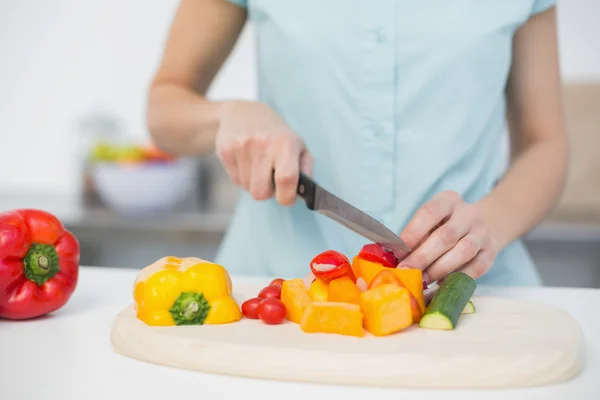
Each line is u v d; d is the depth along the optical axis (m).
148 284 0.91
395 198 1.33
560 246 2.29
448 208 1.05
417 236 1.03
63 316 1.05
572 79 2.81
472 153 1.33
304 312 0.89
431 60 1.27
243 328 0.89
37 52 3.29
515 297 1.21
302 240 1.36
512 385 0.78
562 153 1.30
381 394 0.76
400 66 1.28
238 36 1.45
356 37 1.28
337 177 1.34
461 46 1.27
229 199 2.94
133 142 3.26
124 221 2.53
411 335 0.87
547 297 1.21
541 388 0.79
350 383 0.79
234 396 0.76
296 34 1.31
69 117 3.31
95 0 3.22
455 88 1.29
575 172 2.74
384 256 0.99
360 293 0.92
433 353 0.79
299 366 0.79
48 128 3.33
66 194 3.31
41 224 1.01
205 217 2.66
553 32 1.33
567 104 2.75
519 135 1.41
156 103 1.34
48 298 1.01
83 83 3.29
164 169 2.65
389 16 1.27
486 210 1.13
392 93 1.29
